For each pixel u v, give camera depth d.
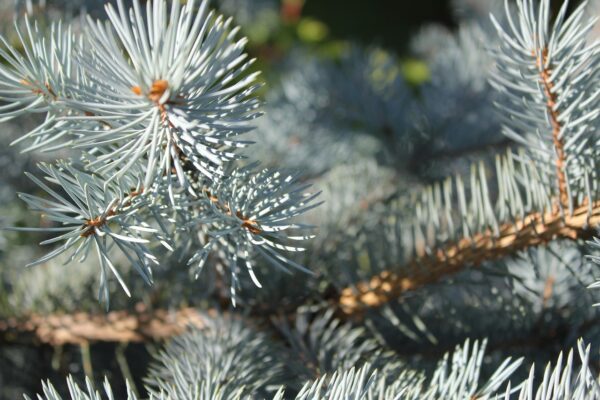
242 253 0.52
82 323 0.61
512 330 0.59
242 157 0.47
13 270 0.69
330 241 0.60
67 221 0.46
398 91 0.82
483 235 0.54
